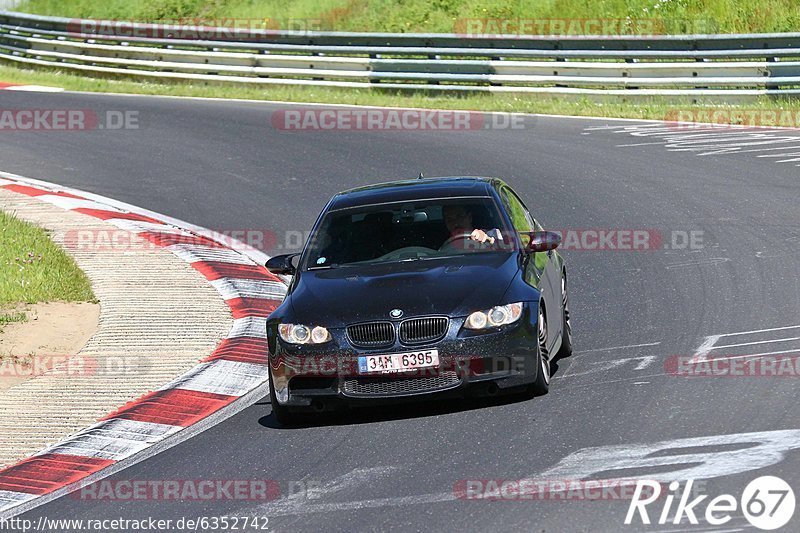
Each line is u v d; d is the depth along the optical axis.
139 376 35.06
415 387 28.33
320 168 66.94
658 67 78.62
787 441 23.62
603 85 80.69
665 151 64.69
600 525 20.12
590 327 36.91
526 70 83.44
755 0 97.62
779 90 74.88
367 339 28.48
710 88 78.00
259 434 29.03
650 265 43.94
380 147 71.12
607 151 65.94
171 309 42.44
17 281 44.66
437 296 28.88
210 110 86.88
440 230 32.41
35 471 27.73
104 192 64.38
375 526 21.36
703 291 39.44
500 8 106.25
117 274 47.53
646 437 24.92
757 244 44.97
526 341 28.48
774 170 57.88
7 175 68.69
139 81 101.50
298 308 29.64
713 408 26.55
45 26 110.56
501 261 30.77
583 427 26.14
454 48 86.69
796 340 32.16
